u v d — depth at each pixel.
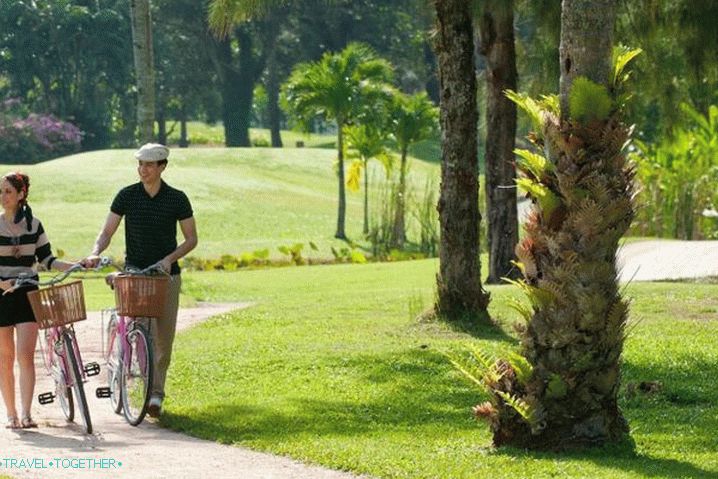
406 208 84.88
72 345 17.31
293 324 30.56
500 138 40.38
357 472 14.19
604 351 14.98
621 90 14.89
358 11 139.62
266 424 17.53
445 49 28.22
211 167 108.62
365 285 46.78
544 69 38.25
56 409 19.06
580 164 14.69
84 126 145.62
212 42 142.00
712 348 23.81
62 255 69.06
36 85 151.88
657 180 54.31
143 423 17.94
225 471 14.17
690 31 35.97
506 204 40.66
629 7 36.44
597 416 15.04
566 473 13.71
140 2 40.66
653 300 31.14
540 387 14.98
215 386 21.31
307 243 83.38
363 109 86.44
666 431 17.03
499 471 13.88
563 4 14.91
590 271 14.81
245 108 148.50
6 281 17.17
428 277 48.44
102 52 142.12
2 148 135.88
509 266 40.72
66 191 92.56
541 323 14.96
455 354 24.03
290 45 147.25
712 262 38.22
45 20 139.75
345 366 23.06
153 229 18.05
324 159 117.12
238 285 48.81
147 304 16.98
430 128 87.25
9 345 17.41
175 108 154.88
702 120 54.56
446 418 18.20
